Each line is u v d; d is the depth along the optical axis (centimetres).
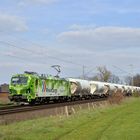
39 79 5425
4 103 5856
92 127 3086
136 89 13400
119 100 7094
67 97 6906
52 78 6034
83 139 2414
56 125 3145
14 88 5197
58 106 4625
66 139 2411
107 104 6631
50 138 2430
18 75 5222
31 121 3319
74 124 3297
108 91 9644
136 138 2472
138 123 3419
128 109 5497
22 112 3544
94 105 6012
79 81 7638
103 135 2605
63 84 6638
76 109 5019
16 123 3123
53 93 6062
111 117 4084
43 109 4003
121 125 3253
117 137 2514
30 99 5159
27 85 5147
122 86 11362
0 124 2964
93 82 8812
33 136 2498
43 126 3014
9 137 2383
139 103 7450
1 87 10381
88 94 8394
